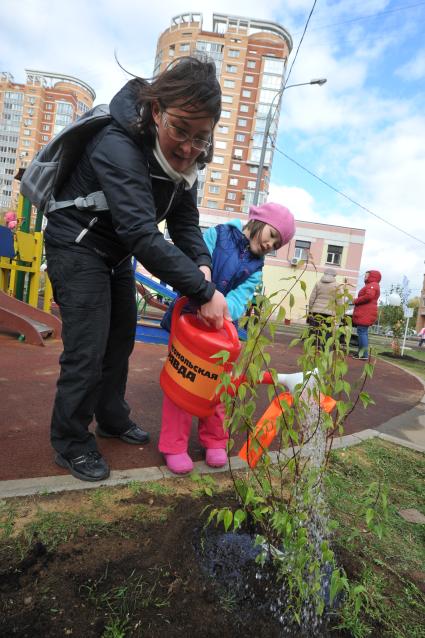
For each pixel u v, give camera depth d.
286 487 2.04
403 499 2.22
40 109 98.06
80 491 1.87
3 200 99.19
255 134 61.03
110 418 2.42
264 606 1.32
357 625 1.31
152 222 1.68
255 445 1.37
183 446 2.15
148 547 1.50
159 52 67.31
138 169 1.68
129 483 1.98
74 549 1.46
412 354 12.99
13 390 3.30
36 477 1.94
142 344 6.39
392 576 1.59
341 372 1.29
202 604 1.29
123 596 1.28
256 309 1.30
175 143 1.68
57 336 5.98
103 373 2.32
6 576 1.31
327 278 8.07
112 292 2.17
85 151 1.80
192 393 1.92
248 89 61.34
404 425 3.83
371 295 8.10
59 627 1.15
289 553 1.33
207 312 1.76
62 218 1.88
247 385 1.26
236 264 2.30
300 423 1.41
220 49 62.25
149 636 1.17
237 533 1.62
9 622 1.15
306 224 27.20
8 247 6.12
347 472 2.45
